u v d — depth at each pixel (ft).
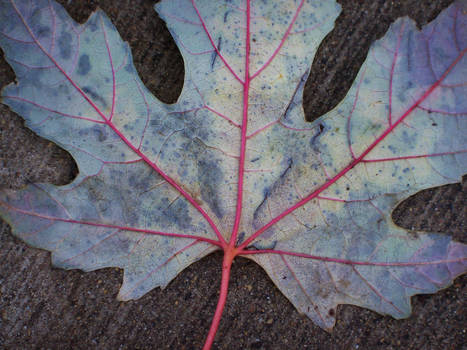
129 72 0.50
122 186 0.50
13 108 0.50
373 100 0.50
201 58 0.50
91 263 0.51
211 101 0.50
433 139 0.50
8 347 0.55
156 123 0.50
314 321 0.52
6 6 0.49
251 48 0.50
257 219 0.51
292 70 0.50
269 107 0.50
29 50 0.49
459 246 0.50
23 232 0.50
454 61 0.49
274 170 0.51
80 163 0.50
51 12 0.49
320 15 0.51
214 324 0.51
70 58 0.50
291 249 0.51
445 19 0.49
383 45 0.50
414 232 0.50
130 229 0.51
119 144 0.50
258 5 0.50
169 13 0.50
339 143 0.50
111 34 0.50
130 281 0.51
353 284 0.51
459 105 0.49
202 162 0.51
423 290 0.50
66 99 0.50
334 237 0.51
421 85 0.50
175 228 0.51
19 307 0.55
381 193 0.50
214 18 0.50
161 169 0.50
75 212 0.50
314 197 0.51
